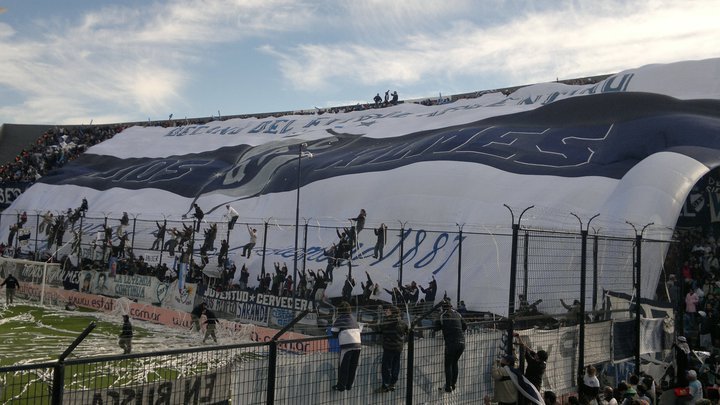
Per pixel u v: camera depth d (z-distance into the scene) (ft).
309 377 27.94
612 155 94.89
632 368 46.39
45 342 68.18
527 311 42.55
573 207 85.35
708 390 40.24
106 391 22.11
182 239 105.19
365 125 166.50
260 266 105.40
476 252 86.28
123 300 93.45
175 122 245.24
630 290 51.44
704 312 69.51
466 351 34.96
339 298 90.02
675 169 77.97
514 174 98.53
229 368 25.35
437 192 101.91
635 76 135.85
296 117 198.70
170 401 23.58
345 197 113.60
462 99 179.63
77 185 174.91
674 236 73.87
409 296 76.54
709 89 120.98
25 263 112.88
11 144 255.70
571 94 147.64
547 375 37.86
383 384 30.78
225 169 156.66
